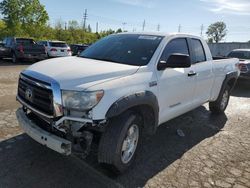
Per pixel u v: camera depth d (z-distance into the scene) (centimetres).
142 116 391
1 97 713
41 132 333
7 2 4019
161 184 355
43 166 375
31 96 352
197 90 525
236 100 891
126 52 429
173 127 574
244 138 539
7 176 346
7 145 428
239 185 366
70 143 317
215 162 427
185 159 430
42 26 4459
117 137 336
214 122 630
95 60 417
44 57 1775
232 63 674
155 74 398
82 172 367
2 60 1867
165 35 456
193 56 514
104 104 318
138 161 411
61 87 316
